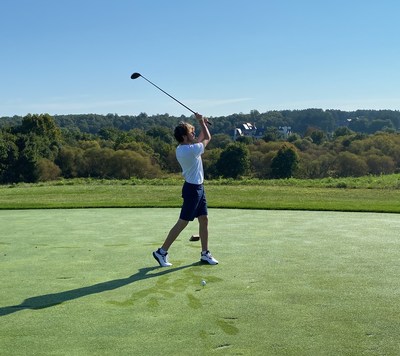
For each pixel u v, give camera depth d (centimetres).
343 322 365
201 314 388
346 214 1013
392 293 438
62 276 512
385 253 606
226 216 977
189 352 314
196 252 628
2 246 677
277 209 1127
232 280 489
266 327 357
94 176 5950
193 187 557
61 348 324
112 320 377
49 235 765
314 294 436
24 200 1580
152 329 356
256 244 671
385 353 310
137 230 808
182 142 577
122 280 495
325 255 596
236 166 5741
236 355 309
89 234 771
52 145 6494
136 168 5703
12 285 479
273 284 471
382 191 1806
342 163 5228
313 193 1747
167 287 468
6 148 5697
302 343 327
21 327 363
